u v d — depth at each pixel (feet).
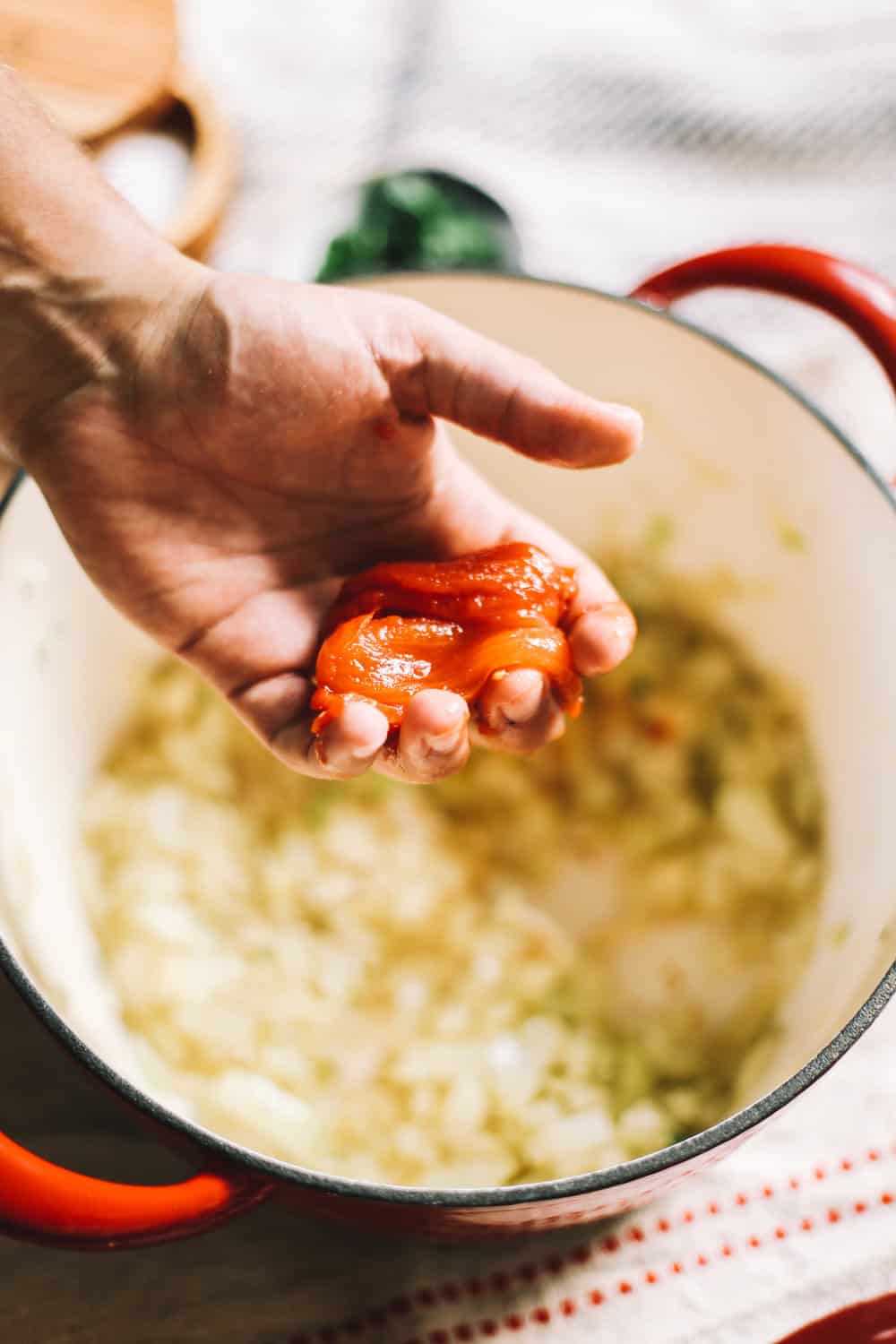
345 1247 1.65
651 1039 1.80
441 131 2.27
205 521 1.69
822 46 2.27
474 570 1.61
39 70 2.06
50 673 1.76
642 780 1.92
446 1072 1.77
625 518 1.93
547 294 1.75
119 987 1.78
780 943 1.81
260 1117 1.70
